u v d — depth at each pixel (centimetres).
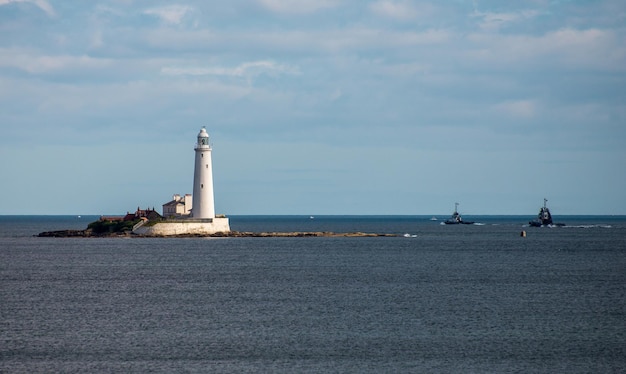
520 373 9919
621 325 12744
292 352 10869
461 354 10781
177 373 9838
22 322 12925
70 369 9994
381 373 9894
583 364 10312
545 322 12975
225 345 11256
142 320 13112
